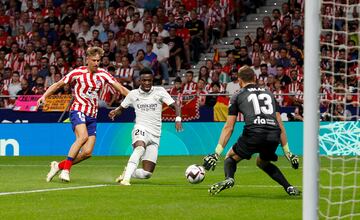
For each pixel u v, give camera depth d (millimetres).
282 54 47625
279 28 49656
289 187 22500
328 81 39750
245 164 37344
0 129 47031
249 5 55094
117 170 34375
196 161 40344
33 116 46750
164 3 54094
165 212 19016
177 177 30219
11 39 54938
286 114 43781
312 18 15406
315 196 14898
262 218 18000
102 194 23234
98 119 45531
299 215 18484
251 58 48375
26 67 51938
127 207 19984
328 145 38625
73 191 24141
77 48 53000
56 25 54625
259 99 21922
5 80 51344
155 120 27469
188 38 52156
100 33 53719
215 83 46469
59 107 46344
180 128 27359
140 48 51719
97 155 45469
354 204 20391
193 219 17812
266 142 21734
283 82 45469
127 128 45188
